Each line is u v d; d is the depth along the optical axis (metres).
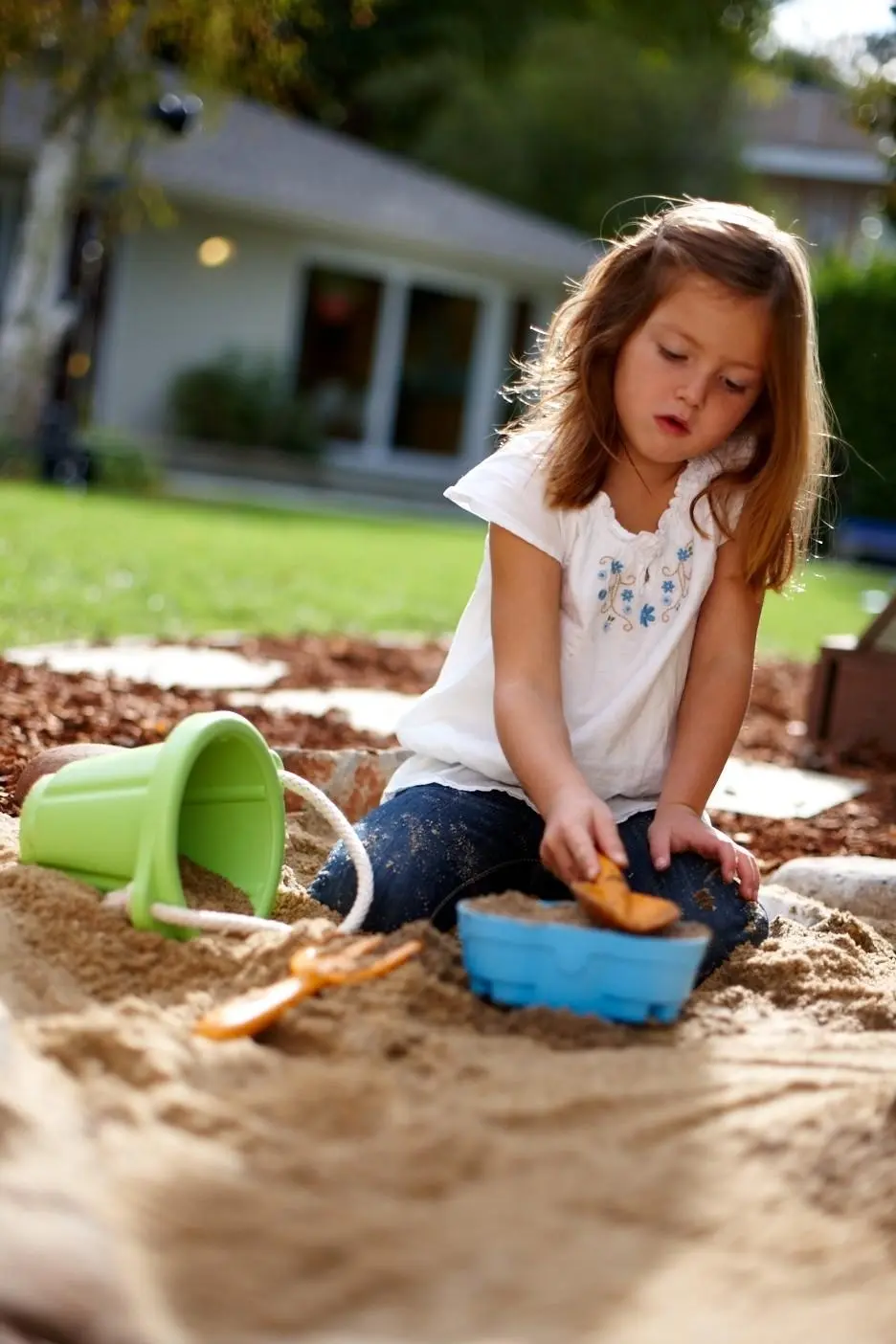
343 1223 1.61
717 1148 1.88
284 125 22.16
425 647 7.70
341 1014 2.20
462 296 21.84
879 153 9.62
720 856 2.75
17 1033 1.98
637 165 28.66
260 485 19.47
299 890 2.92
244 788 2.73
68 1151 1.67
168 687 5.45
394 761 3.93
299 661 6.56
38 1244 1.43
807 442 2.88
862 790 5.02
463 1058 2.09
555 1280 1.53
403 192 21.84
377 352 21.27
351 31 30.58
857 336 18.83
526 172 28.56
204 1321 1.44
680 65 29.62
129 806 2.52
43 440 15.57
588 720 2.91
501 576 2.87
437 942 2.53
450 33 30.80
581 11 31.73
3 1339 1.35
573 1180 1.75
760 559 2.94
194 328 19.81
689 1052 2.22
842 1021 2.49
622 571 2.91
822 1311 1.52
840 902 3.53
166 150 18.77
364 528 14.62
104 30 13.92
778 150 34.16
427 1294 1.50
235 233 19.84
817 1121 1.96
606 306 2.79
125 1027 2.03
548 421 2.94
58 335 15.31
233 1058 2.02
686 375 2.71
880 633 5.77
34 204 15.09
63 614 7.27
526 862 2.91
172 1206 1.61
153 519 12.48
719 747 2.92
